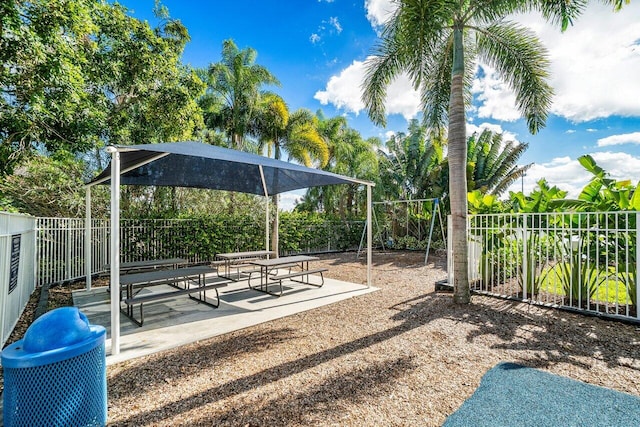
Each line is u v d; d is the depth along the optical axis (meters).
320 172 5.81
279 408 2.34
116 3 8.90
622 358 3.15
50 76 5.73
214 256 10.36
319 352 3.36
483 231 6.55
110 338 3.81
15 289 4.42
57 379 1.89
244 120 14.60
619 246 4.96
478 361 3.11
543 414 2.22
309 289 6.53
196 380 2.78
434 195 15.11
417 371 2.90
